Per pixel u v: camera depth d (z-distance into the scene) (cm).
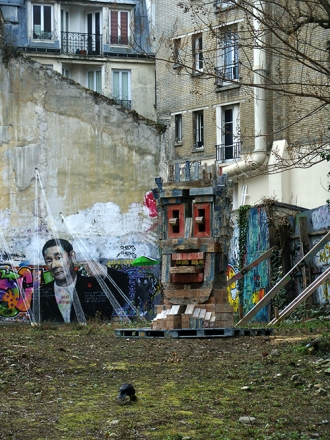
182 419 987
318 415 1019
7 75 3117
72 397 1103
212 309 1752
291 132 3903
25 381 1208
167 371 1293
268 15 1419
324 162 3769
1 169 3103
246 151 4216
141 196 3173
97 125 3166
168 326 1756
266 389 1160
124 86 5028
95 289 3117
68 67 5022
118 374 1269
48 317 3088
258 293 2852
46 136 3133
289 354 1424
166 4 4591
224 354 1458
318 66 1416
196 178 1809
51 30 4944
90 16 5050
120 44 5016
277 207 2819
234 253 3123
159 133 3198
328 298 2423
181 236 1802
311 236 2562
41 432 924
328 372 1245
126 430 932
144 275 3147
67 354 1452
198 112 4566
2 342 1612
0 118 3106
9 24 4897
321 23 1470
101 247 3136
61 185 3131
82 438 902
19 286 3081
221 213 1781
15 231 3098
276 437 920
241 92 4250
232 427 959
